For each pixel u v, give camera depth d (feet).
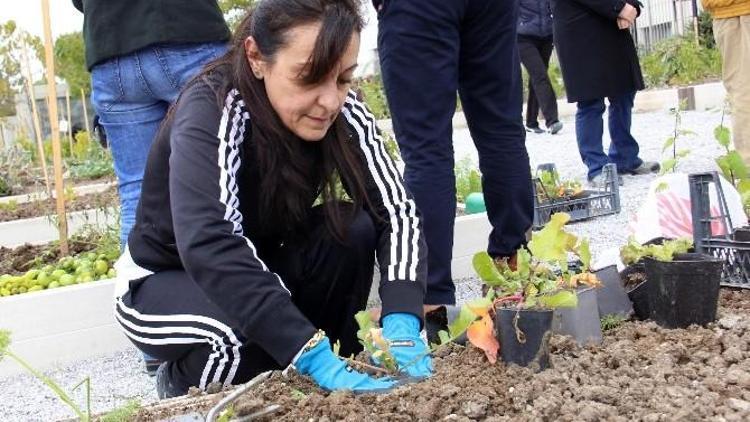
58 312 13.24
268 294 6.94
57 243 19.26
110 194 24.18
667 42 56.08
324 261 8.82
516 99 11.34
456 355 7.72
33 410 11.27
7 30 28.32
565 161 27.73
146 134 12.27
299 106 6.98
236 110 7.38
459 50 10.82
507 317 6.93
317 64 6.63
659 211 10.25
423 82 10.33
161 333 8.32
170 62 11.84
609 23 20.79
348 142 7.91
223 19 12.34
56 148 17.38
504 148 11.19
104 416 7.11
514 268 11.35
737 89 16.35
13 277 15.65
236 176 7.72
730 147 24.02
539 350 6.84
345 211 8.51
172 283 8.48
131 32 11.72
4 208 25.27
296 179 7.66
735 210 9.87
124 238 12.53
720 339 7.23
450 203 10.45
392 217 8.14
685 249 8.59
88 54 12.02
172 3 11.74
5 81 38.63
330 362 7.03
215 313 8.12
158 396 10.05
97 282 13.61
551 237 7.24
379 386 6.90
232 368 8.30
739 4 15.88
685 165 22.93
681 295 7.75
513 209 11.33
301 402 6.69
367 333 7.36
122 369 12.67
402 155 10.66
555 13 21.44
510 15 10.93
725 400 6.08
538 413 6.08
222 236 7.00
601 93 21.04
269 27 6.80
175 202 7.16
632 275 8.81
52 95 17.20
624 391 6.39
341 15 6.64
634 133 32.86
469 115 11.37
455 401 6.45
